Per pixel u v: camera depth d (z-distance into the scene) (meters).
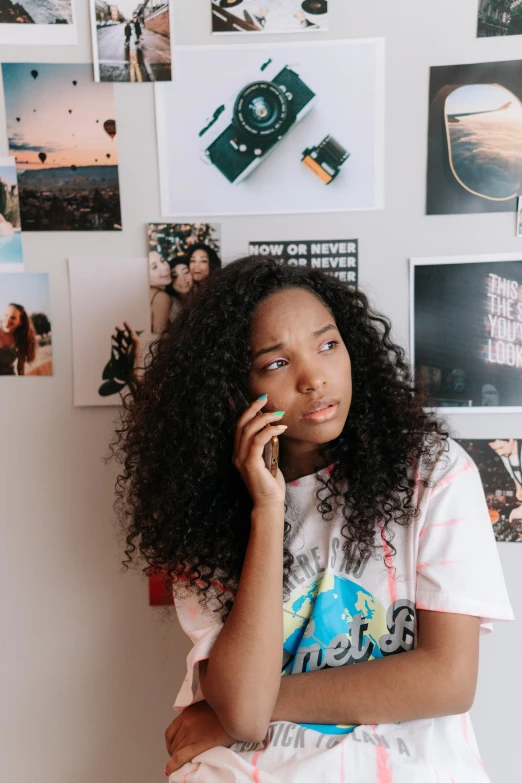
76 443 0.99
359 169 0.93
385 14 0.90
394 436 0.79
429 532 0.72
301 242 0.95
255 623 0.69
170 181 0.94
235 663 0.68
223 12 0.91
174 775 0.73
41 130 0.94
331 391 0.71
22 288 0.96
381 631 0.74
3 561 1.00
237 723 0.68
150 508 0.82
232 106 0.93
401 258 0.94
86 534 1.00
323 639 0.75
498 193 0.92
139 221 0.95
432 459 0.78
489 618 0.71
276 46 0.91
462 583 0.69
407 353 0.95
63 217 0.95
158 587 0.99
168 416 0.78
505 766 0.99
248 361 0.74
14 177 0.94
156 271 0.96
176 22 0.91
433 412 0.85
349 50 0.91
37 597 1.01
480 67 0.90
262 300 0.75
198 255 0.95
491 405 0.95
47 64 0.93
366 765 0.65
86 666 1.01
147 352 0.96
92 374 0.97
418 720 0.70
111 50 0.92
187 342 0.78
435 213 0.93
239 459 0.73
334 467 0.80
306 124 0.93
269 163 0.94
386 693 0.68
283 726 0.70
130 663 1.01
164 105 0.93
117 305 0.96
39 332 0.97
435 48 0.90
